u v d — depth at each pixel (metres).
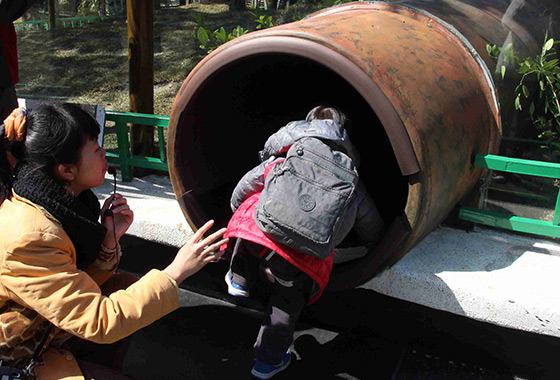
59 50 8.32
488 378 2.35
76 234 1.49
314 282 2.08
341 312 2.78
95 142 1.54
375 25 2.33
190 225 2.59
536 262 2.46
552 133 3.15
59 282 1.38
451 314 2.67
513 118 2.95
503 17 3.14
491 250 2.57
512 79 2.88
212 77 2.27
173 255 3.17
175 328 2.67
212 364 2.43
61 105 1.50
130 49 3.76
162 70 7.04
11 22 3.47
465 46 2.57
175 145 2.46
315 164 1.89
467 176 2.39
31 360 1.47
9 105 3.48
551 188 3.13
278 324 2.05
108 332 1.42
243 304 2.85
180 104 2.37
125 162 3.58
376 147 3.42
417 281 2.31
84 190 1.68
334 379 2.32
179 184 2.53
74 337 1.78
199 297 2.92
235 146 3.04
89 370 1.57
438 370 2.40
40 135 1.42
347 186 1.87
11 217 1.40
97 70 7.31
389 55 2.06
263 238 1.97
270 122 3.34
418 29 2.52
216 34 3.78
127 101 6.08
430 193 1.98
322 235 1.82
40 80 6.93
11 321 1.43
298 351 2.50
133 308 1.46
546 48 2.91
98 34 9.12
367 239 2.24
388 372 2.38
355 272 2.20
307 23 2.28
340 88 3.46
